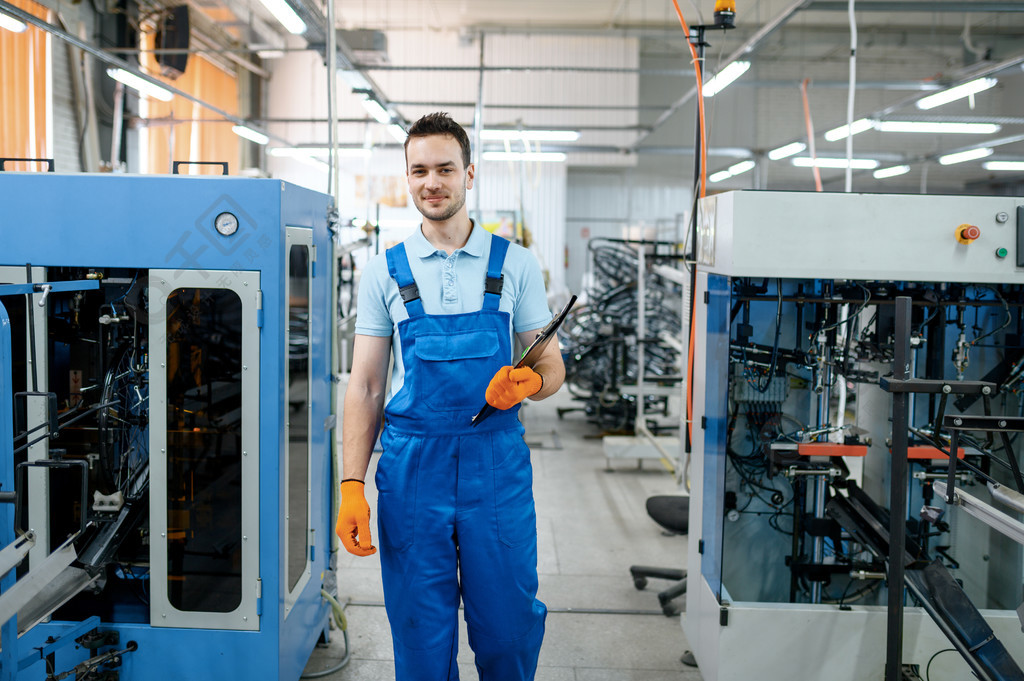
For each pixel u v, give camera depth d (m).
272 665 2.20
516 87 13.52
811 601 2.61
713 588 2.39
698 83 2.91
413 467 1.67
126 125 8.59
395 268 1.71
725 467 2.31
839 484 2.55
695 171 2.96
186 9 8.66
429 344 1.66
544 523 4.34
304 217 2.34
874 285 2.36
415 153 1.66
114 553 2.20
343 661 2.67
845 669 2.27
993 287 2.38
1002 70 5.46
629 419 6.82
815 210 2.09
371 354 1.76
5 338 1.68
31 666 2.23
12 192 2.10
